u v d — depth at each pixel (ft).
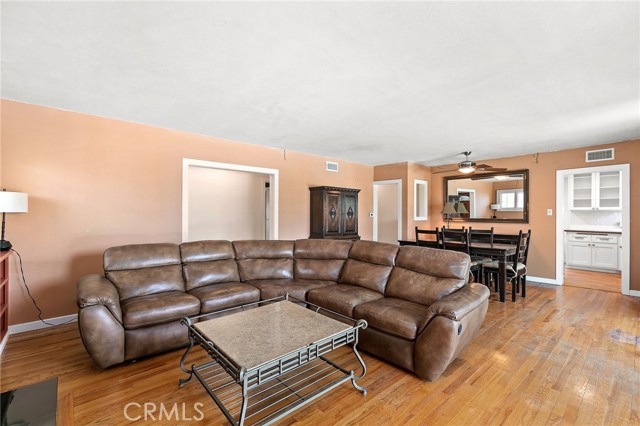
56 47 6.83
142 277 9.87
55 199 10.77
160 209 13.08
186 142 13.84
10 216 10.01
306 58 7.27
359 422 5.96
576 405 6.44
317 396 6.32
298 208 18.43
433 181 23.11
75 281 11.12
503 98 9.63
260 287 10.94
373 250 11.41
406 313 8.09
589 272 20.34
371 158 20.43
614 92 9.12
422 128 13.05
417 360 7.43
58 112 10.81
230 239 21.66
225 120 12.16
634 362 8.20
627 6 5.33
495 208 19.81
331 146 16.80
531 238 18.22
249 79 8.42
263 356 5.66
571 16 5.64
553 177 17.46
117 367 7.94
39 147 10.46
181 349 9.05
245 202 22.39
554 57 7.12
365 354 8.79
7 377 7.42
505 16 5.66
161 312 8.43
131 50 6.96
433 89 8.98
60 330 10.30
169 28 6.12
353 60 7.34
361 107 10.55
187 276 10.84
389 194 25.81
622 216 15.11
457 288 8.83
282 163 17.61
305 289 10.80
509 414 6.17
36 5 5.41
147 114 11.48
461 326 7.17
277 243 13.06
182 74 8.15
